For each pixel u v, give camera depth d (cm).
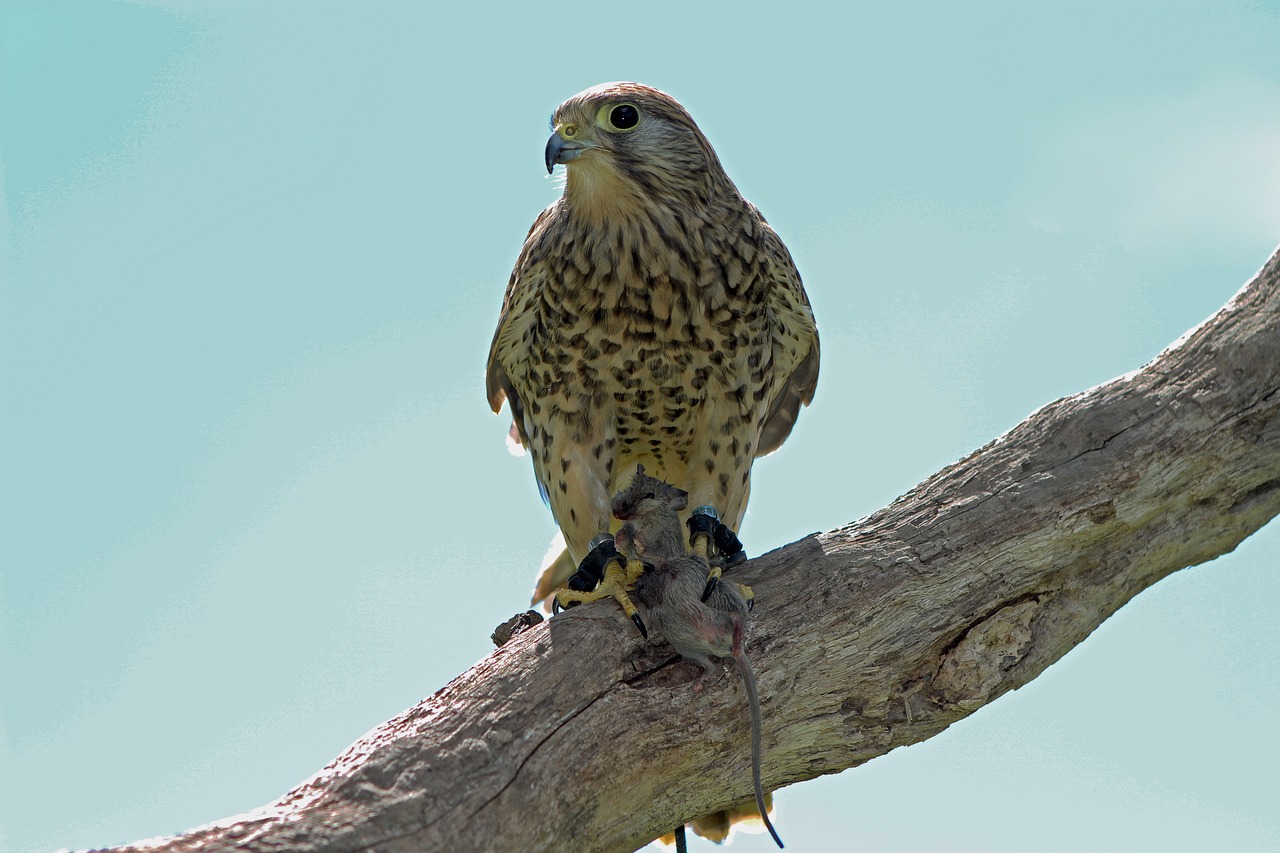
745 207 1077
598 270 1034
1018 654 901
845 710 875
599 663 808
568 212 1057
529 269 1080
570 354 1074
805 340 1145
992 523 909
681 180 1024
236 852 657
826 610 870
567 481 1110
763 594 874
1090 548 931
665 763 805
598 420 1099
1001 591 905
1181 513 959
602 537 903
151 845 656
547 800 754
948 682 888
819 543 909
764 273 1069
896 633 880
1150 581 978
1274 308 968
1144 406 949
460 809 716
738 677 823
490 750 746
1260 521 989
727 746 823
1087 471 926
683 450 1129
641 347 1057
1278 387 954
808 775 887
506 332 1116
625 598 838
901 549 899
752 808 1112
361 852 679
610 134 1012
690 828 1119
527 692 781
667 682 813
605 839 802
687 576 825
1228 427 949
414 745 738
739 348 1072
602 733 787
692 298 1038
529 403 1145
